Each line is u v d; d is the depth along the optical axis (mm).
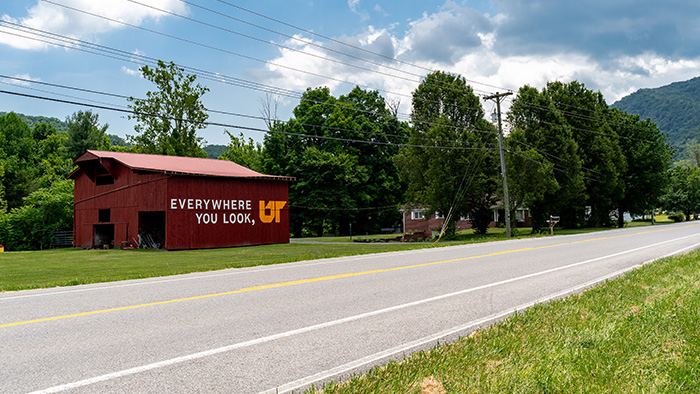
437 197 40562
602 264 13836
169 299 8656
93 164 35281
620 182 51344
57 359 5094
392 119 59844
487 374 4297
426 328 6391
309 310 7559
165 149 55375
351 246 30266
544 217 44719
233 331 6254
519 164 39812
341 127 54969
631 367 4496
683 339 5387
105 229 36062
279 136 54844
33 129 78500
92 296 9227
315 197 52719
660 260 13430
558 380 4148
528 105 44688
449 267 13359
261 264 15148
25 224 45719
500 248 20688
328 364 4906
